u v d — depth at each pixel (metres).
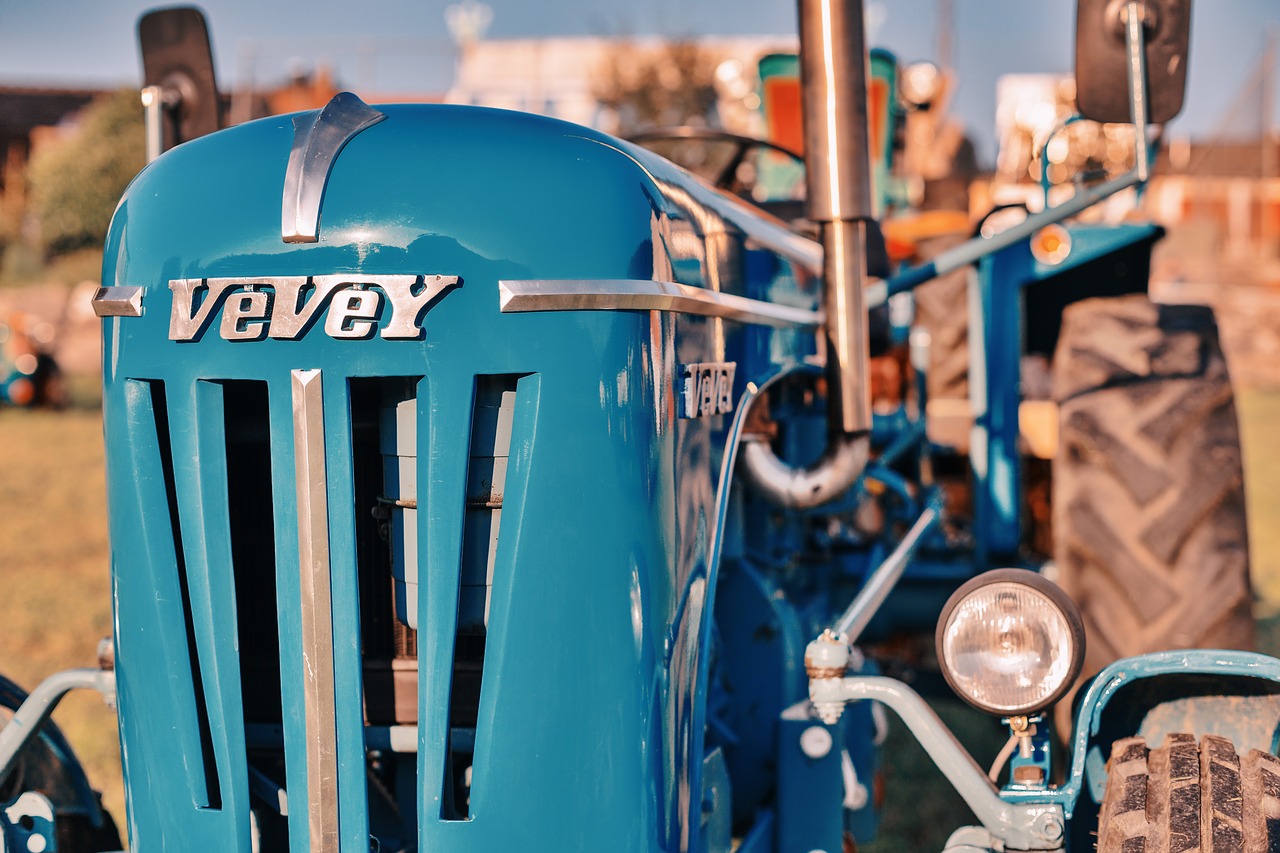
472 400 1.62
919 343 3.93
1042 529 4.11
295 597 1.66
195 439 1.68
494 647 1.63
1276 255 24.78
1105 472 2.81
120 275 1.73
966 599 1.82
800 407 2.65
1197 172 24.92
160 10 2.55
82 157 25.17
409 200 1.61
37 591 6.16
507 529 1.63
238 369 1.64
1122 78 2.28
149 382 1.73
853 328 2.04
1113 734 1.99
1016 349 3.54
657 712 1.69
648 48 24.02
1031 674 1.80
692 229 1.83
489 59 26.11
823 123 2.00
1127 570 2.72
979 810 1.79
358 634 1.65
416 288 1.60
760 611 2.32
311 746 1.66
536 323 1.61
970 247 2.59
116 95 25.69
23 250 24.55
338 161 1.64
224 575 1.71
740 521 2.30
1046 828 1.77
